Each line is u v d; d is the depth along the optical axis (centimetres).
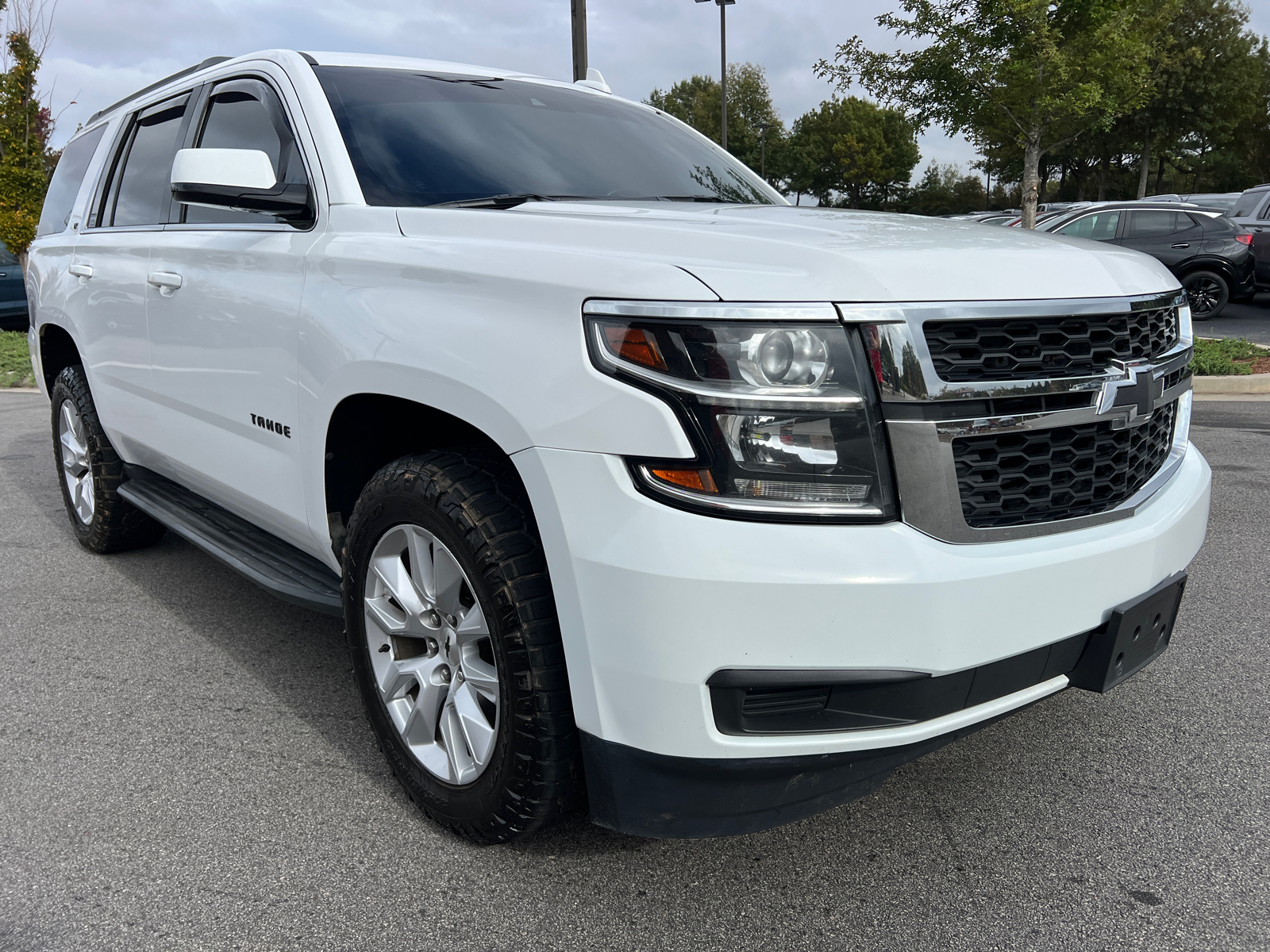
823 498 168
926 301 174
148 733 271
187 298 302
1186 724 275
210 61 352
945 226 229
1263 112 4347
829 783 182
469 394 191
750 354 164
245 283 271
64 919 192
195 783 244
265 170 252
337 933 188
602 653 175
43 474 614
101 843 218
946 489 174
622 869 210
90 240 394
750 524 165
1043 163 4475
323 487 247
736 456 164
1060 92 1219
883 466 171
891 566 167
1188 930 189
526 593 188
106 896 199
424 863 211
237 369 277
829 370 167
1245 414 768
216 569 421
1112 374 194
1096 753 260
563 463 175
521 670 188
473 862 212
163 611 368
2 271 1466
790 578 163
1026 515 189
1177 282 244
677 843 220
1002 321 183
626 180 298
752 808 180
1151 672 309
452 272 204
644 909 196
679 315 165
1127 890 202
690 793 178
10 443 723
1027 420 182
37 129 1553
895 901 199
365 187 252
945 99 1256
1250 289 1359
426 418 246
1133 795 239
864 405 169
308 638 342
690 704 169
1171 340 229
